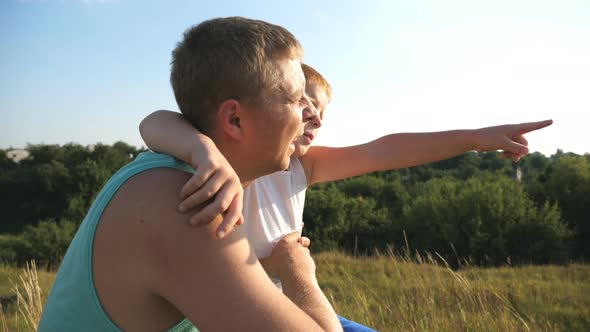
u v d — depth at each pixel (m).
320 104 2.03
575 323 5.78
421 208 32.72
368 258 12.87
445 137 1.97
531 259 27.92
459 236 29.05
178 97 1.20
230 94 1.11
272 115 1.12
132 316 0.95
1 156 61.50
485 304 4.54
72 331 0.99
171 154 1.08
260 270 0.96
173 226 0.92
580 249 33.41
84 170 52.28
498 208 28.84
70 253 1.05
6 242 35.22
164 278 0.92
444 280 5.29
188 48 1.16
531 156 86.50
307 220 39.53
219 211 0.92
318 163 2.09
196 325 0.91
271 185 1.75
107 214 0.99
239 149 1.16
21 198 54.84
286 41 1.15
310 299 1.18
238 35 1.11
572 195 35.38
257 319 0.88
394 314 4.56
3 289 7.79
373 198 46.09
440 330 4.01
